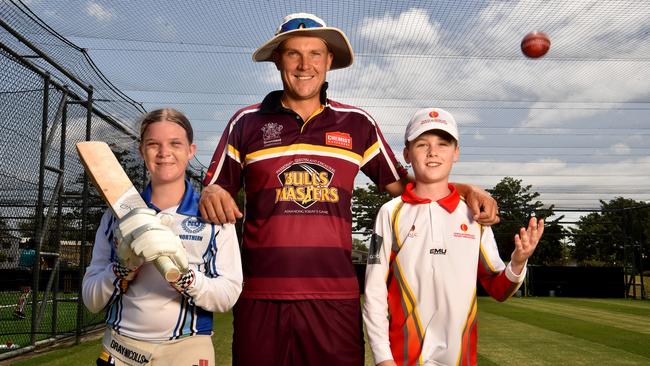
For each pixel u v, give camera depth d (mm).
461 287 2203
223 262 2129
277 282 2352
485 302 13836
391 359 2166
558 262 27234
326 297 2367
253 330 2363
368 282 2303
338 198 2475
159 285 2016
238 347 2389
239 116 2660
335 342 2365
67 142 6320
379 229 2355
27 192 5883
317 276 2369
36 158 5621
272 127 2527
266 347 2346
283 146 2492
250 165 2520
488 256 2285
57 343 6238
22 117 5312
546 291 17844
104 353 2041
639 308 12445
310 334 2354
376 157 2719
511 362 5352
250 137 2557
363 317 2309
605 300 15938
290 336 2357
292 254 2365
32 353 5555
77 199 6957
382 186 2773
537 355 5742
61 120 6141
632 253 17906
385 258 2312
